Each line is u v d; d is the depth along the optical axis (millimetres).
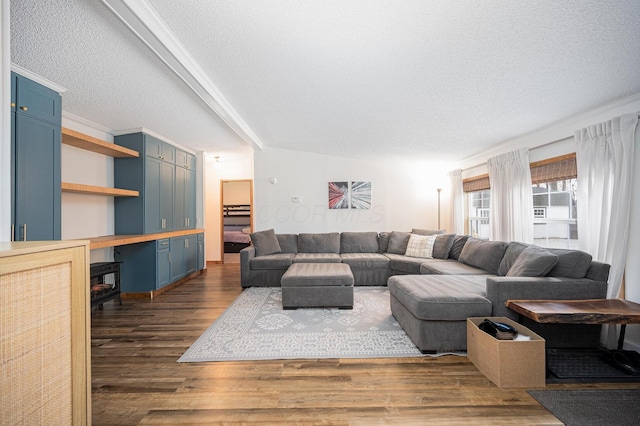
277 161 5207
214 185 6195
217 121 3527
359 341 2354
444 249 4160
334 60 2080
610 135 2301
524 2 1372
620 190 2191
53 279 883
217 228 6215
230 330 2592
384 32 1723
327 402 1597
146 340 2406
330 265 3727
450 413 1506
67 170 3211
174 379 1827
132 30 1660
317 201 5262
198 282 4605
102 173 3652
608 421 1449
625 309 1893
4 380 735
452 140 3723
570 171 2742
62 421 904
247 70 2287
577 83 2061
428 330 2158
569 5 1356
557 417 1479
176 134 4133
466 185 4777
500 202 3627
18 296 770
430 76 2188
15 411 761
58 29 1683
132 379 1829
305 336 2455
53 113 2342
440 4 1449
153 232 4004
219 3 1536
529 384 1729
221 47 1966
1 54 982
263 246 4590
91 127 3564
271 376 1854
